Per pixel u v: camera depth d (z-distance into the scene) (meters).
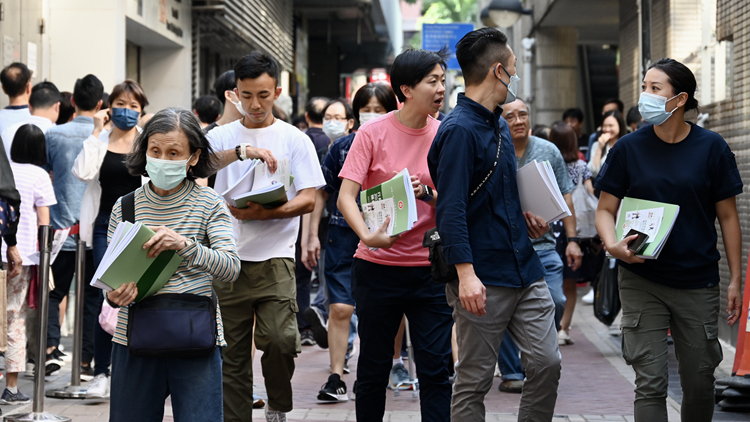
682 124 4.48
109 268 3.37
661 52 10.51
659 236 4.30
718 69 8.77
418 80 4.51
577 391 6.74
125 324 3.62
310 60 30.34
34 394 5.53
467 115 3.98
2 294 5.48
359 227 4.42
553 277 6.55
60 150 7.51
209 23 15.55
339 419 5.82
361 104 6.43
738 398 5.92
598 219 4.61
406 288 4.57
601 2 14.28
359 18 25.69
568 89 17.03
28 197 6.59
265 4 18.31
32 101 8.05
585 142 12.79
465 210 3.86
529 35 18.00
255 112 4.88
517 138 6.66
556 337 4.09
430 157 4.05
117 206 3.71
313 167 5.01
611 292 8.56
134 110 6.40
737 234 4.49
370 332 4.65
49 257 5.56
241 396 4.89
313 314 7.45
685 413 4.58
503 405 6.27
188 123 3.57
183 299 3.56
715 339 4.41
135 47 14.17
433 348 4.56
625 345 4.50
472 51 4.02
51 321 7.32
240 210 4.74
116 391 3.65
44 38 11.24
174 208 3.65
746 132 7.56
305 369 7.70
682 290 4.39
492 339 4.02
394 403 6.34
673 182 4.40
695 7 9.99
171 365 3.61
